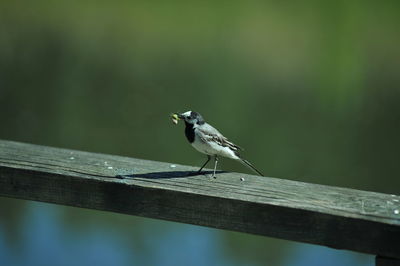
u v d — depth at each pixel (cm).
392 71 2531
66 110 2064
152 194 443
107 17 3100
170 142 1794
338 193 442
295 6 3055
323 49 2675
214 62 2578
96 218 1182
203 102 2162
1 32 2867
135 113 2039
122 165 508
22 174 476
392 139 1864
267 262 1041
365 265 1039
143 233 1120
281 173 1606
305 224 400
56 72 2473
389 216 387
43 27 2972
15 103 2102
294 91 2317
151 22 2984
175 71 2512
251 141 1817
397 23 2959
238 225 421
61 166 486
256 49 2656
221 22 2938
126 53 2703
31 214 1186
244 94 2253
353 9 3006
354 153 1747
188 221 436
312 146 1788
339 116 2084
